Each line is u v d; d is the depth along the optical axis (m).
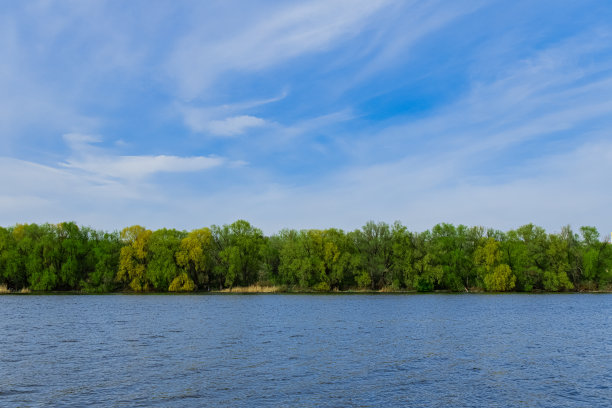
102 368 29.08
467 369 29.02
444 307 78.00
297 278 121.94
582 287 121.31
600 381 26.23
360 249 124.31
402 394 23.42
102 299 99.56
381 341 40.00
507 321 56.41
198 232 120.25
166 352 34.62
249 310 72.19
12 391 23.75
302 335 43.69
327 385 24.98
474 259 119.44
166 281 119.19
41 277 112.81
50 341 40.38
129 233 118.69
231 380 25.95
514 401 22.41
